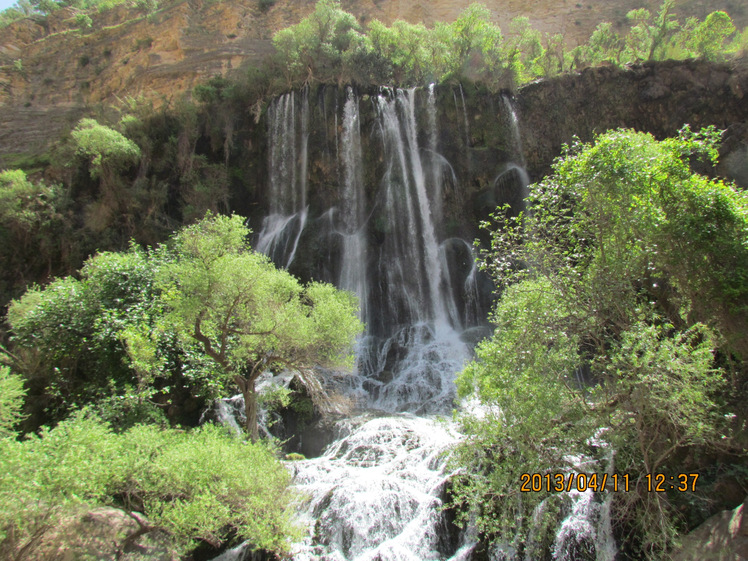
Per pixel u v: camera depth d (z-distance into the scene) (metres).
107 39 38.81
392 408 15.59
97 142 19.73
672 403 5.87
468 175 22.27
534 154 22.77
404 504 8.63
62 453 6.40
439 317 20.78
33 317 11.85
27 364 12.30
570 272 7.49
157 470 7.27
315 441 12.82
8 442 6.29
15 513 5.62
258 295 9.74
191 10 37.59
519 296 7.62
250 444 8.62
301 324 10.23
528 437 6.52
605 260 7.53
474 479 7.61
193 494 7.24
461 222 21.98
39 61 39.34
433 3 40.09
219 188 21.58
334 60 23.81
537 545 7.07
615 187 7.36
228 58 34.91
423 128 22.77
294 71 23.89
